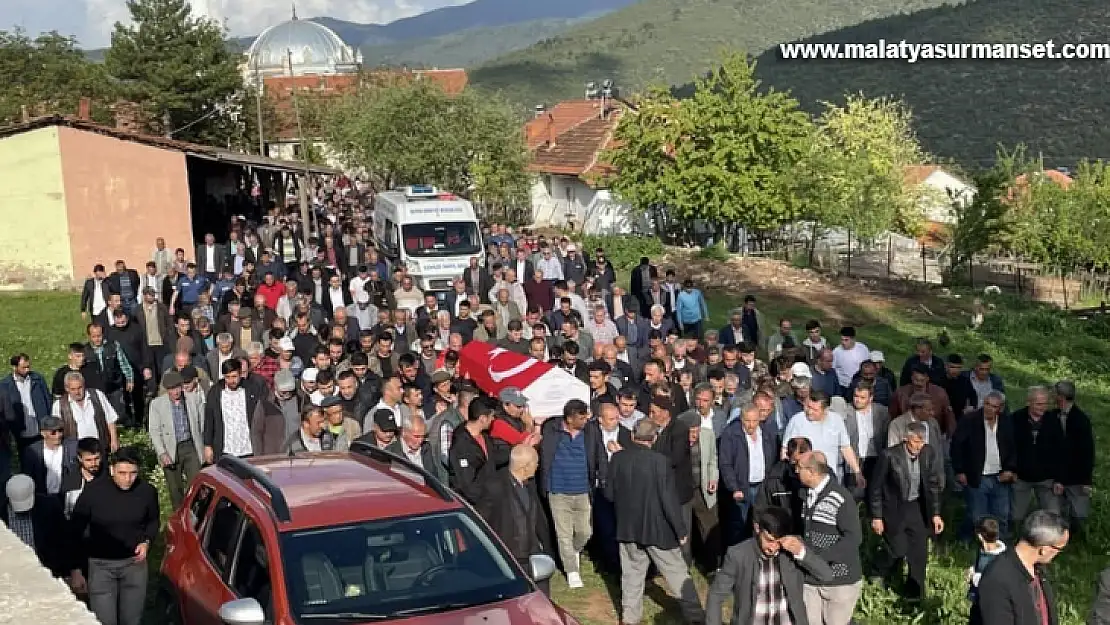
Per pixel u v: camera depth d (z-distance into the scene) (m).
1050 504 12.12
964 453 12.06
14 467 14.10
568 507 11.15
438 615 6.67
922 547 10.54
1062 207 43.53
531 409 11.95
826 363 14.41
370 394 12.66
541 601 7.03
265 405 11.90
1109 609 7.15
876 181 46.25
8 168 32.47
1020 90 115.31
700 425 11.42
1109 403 23.22
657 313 18.91
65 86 71.62
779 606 7.82
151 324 17.27
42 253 32.72
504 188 54.00
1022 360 28.00
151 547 11.65
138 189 33.25
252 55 142.75
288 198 56.59
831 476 8.52
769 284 37.88
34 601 5.60
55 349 23.53
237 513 7.64
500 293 19.95
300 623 6.53
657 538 9.76
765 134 44.97
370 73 83.88
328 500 7.48
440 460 11.30
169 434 11.98
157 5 70.62
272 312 18.41
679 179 45.50
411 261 29.42
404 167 51.94
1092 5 134.12
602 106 68.56
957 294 37.66
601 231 57.09
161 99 68.88
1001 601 6.99
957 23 143.38
